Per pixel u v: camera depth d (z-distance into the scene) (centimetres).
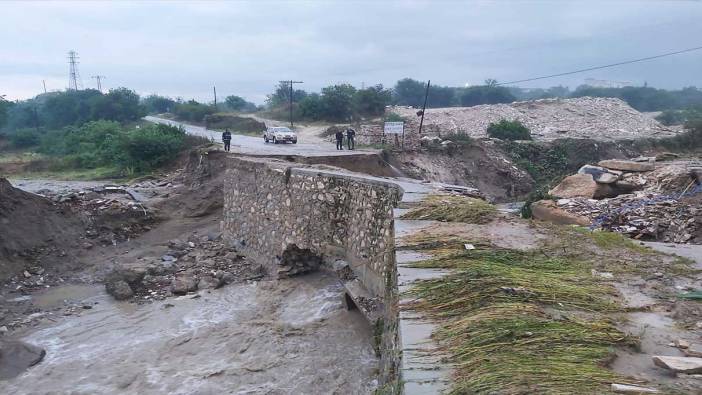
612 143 3978
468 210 709
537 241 580
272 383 840
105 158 3158
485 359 297
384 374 484
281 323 1053
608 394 259
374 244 952
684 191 1141
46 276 1401
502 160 3394
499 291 405
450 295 403
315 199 1170
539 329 336
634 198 1133
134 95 6581
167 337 1029
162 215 1809
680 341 333
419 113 3809
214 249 1576
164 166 2748
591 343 324
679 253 554
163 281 1347
